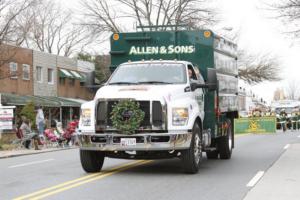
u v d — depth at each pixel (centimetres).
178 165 1466
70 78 4981
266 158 1664
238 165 1466
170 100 1186
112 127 1187
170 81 1277
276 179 1163
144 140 1166
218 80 1496
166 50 1469
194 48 1453
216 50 1483
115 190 1022
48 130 2648
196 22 5603
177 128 1172
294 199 918
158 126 1170
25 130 2497
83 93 5294
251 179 1166
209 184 1094
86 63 5412
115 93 1198
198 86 1305
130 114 1170
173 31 1465
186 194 973
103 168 1403
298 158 1639
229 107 1658
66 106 4516
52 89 4678
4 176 1288
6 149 2409
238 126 3822
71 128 2653
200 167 1413
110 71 1504
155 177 1206
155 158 1225
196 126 1249
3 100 3619
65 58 4953
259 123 3803
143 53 1480
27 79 4234
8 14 3656
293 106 5400
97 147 1191
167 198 933
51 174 1299
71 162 1625
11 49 3841
